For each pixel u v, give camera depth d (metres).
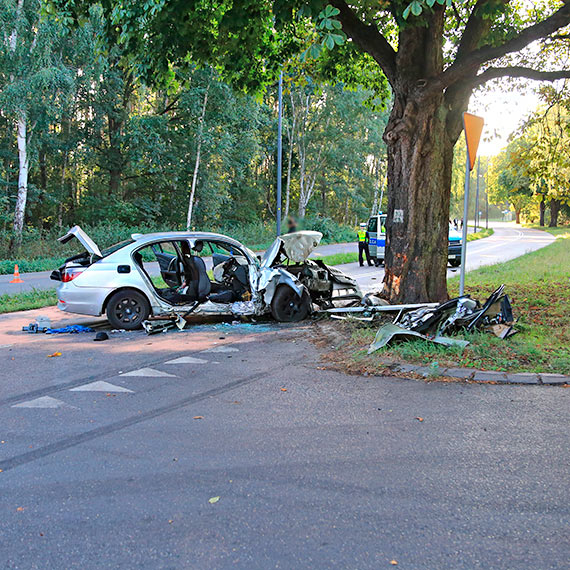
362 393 5.36
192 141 32.22
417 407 4.91
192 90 29.56
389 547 2.80
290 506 3.24
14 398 5.52
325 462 3.84
